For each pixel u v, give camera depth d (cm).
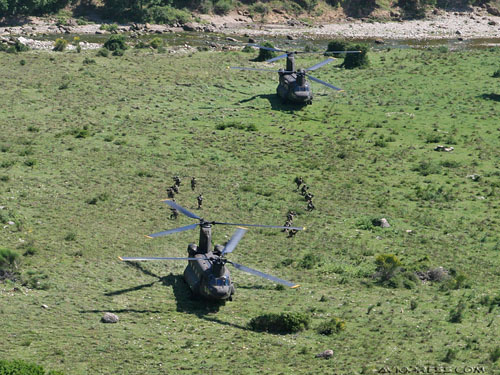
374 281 18738
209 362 13850
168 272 18538
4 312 15525
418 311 16675
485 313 16575
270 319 15550
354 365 13738
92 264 18688
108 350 14188
